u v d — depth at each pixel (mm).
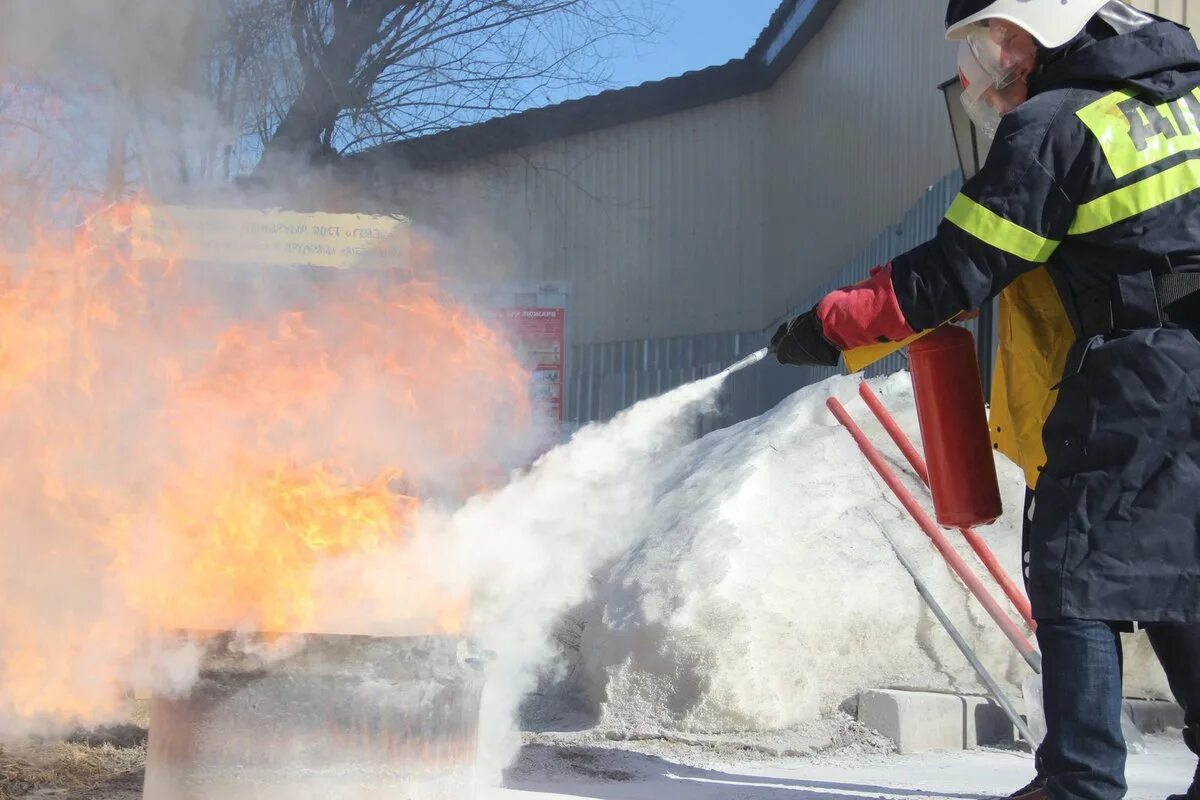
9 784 3734
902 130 11781
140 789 3711
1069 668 2693
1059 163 2693
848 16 14070
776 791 4039
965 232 2758
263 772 2643
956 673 5457
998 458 6074
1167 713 5359
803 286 15719
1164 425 2596
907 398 6512
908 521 5750
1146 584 2572
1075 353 2744
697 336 16438
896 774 4414
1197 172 2691
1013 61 2955
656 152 17781
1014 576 5578
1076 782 2684
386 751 2705
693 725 5020
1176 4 7172
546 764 4402
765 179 17594
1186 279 2654
